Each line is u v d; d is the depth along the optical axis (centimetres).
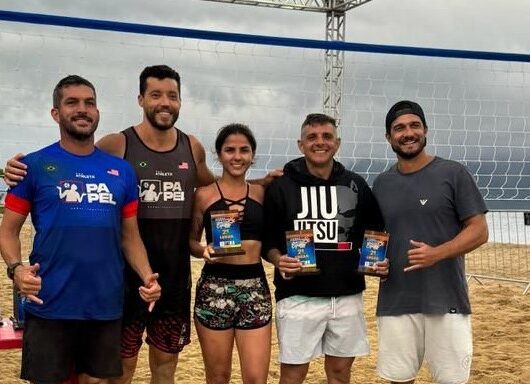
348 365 362
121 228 322
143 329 350
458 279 343
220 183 358
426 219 340
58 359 300
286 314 352
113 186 307
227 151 349
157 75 337
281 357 354
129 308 342
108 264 305
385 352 355
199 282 353
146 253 331
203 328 348
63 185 297
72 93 299
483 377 502
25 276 282
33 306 299
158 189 342
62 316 297
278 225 354
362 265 341
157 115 335
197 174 367
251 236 351
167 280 346
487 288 888
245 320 346
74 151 306
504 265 1152
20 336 358
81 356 315
